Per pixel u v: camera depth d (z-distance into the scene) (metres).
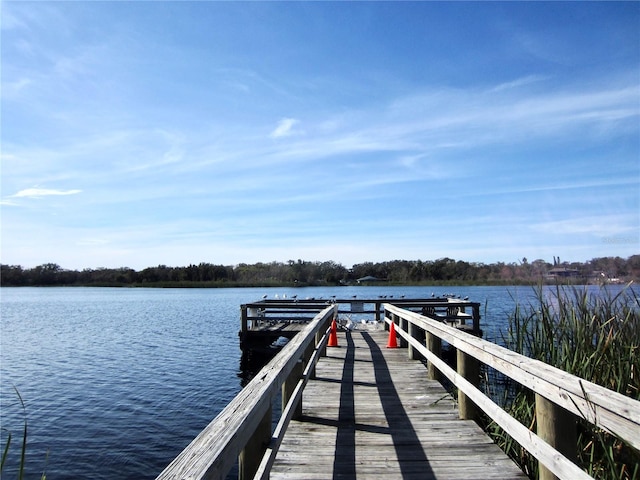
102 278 175.88
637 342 5.34
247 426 2.28
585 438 4.59
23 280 176.25
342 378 8.40
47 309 55.81
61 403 12.80
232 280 141.00
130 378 15.70
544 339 5.92
